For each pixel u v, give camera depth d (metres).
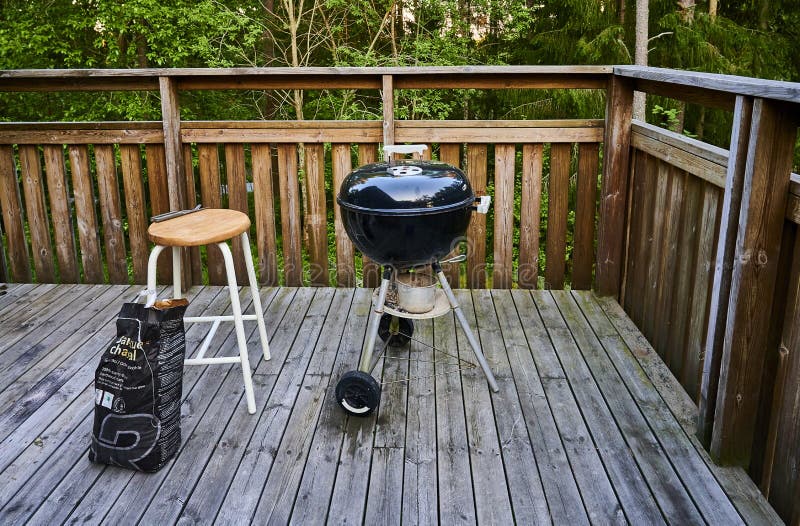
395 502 1.79
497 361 2.59
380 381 2.43
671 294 2.52
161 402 1.89
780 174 1.69
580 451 2.01
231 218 2.34
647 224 2.81
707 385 1.97
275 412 2.23
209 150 3.33
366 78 3.14
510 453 2.00
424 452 2.01
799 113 1.67
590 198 3.25
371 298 3.26
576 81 3.07
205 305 3.20
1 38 8.26
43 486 1.86
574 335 2.82
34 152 3.40
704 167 2.17
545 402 2.29
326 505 1.78
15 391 2.38
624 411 2.23
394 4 8.52
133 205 3.42
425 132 3.19
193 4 8.44
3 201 3.45
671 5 9.20
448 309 2.27
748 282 1.77
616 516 1.74
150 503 1.79
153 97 8.87
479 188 3.29
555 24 9.57
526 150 3.21
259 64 8.83
